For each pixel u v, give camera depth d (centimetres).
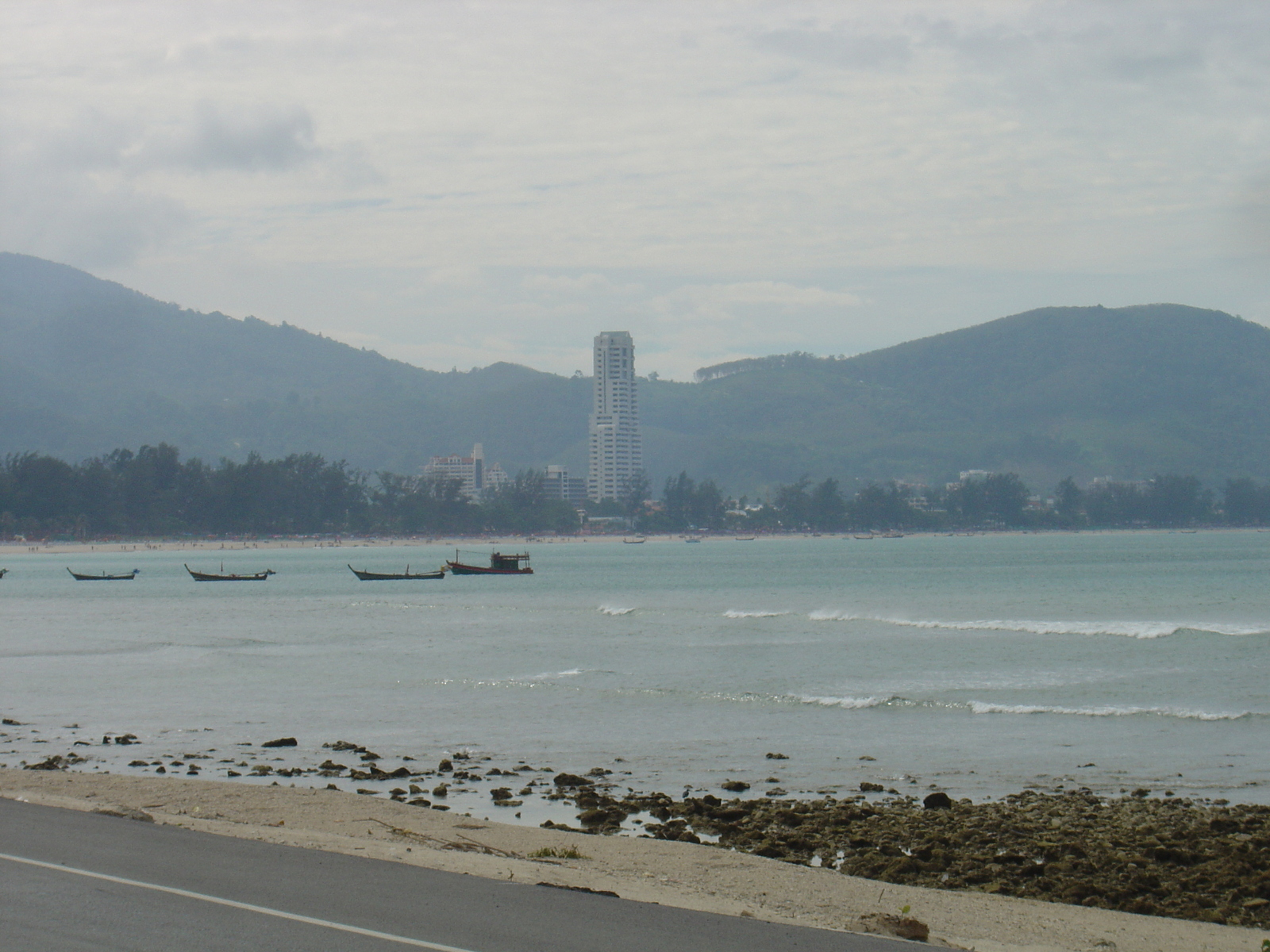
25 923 1465
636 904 1708
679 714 4900
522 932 1494
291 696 5597
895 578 18212
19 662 7231
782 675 6119
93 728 4688
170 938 1406
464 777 3622
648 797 3247
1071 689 5456
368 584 19125
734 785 3456
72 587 18788
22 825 2217
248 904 1596
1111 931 1853
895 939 1581
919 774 3659
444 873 1884
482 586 17775
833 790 3416
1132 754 3944
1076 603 11962
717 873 2169
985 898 2089
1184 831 2775
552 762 3900
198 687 5956
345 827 2511
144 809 2656
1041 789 3422
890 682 5781
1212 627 8456
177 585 19400
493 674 6356
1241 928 1938
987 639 7888
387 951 1367
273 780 3569
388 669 6656
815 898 1972
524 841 2480
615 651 7525
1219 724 4528
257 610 12475
